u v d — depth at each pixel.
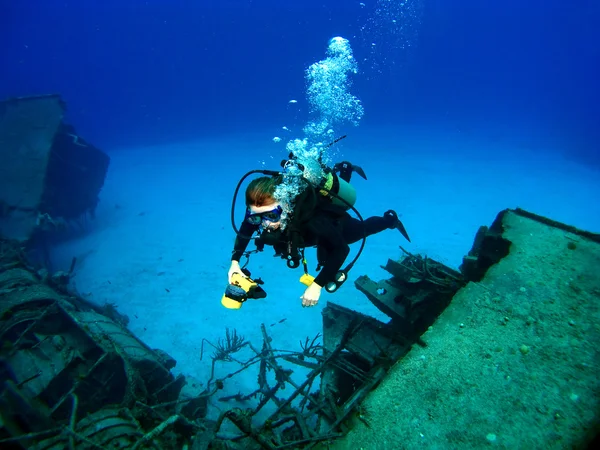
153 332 9.66
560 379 2.10
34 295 5.88
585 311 2.45
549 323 2.43
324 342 5.19
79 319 5.59
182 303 10.80
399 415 2.21
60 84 94.81
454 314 2.67
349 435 2.27
